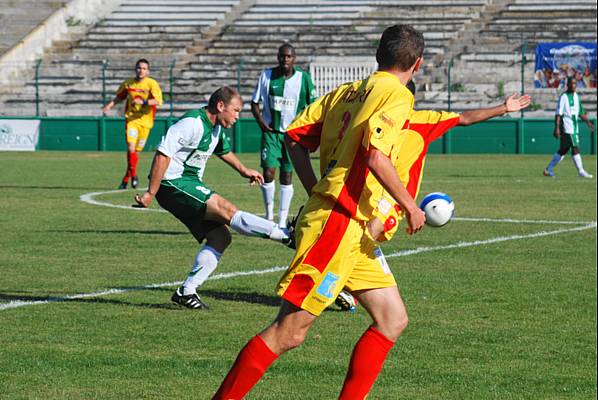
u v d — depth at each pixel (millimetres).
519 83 96000
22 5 110500
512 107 13430
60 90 101625
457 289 22266
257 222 20109
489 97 94438
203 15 111562
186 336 17609
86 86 102125
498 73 96875
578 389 14406
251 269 24953
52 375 14969
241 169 21938
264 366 12109
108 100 99625
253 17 110438
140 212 39188
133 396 13898
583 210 39812
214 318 19156
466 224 35031
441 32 102938
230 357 16141
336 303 20141
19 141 89875
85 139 89750
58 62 104500
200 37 107938
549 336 17766
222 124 20906
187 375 15031
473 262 26203
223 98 20812
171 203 20453
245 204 42531
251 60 103250
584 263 26078
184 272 24578
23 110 98812
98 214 38406
